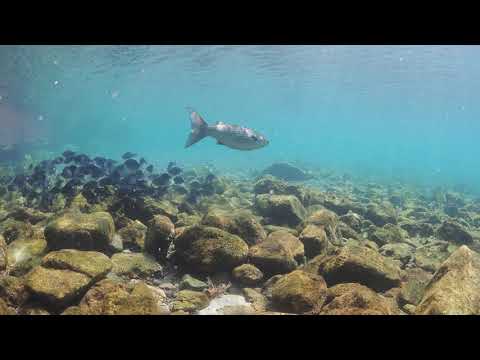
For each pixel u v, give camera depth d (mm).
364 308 4840
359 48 29859
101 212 7242
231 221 7488
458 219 15414
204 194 13469
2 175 18438
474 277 4867
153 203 8820
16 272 5859
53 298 4734
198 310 5453
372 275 6086
